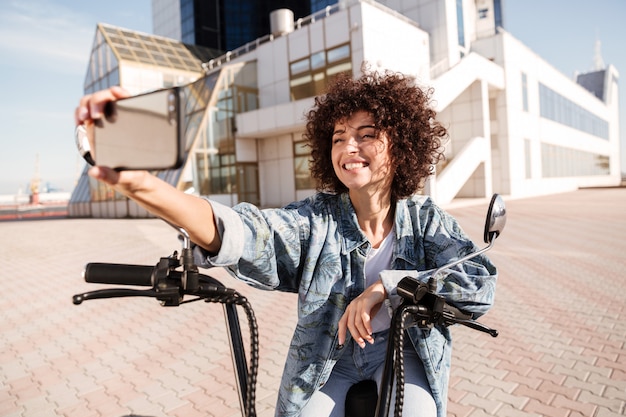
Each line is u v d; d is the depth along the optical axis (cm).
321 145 168
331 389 151
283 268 144
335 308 144
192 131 2153
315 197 158
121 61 2381
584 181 4400
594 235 1109
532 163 3038
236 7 3772
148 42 2711
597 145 4981
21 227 2100
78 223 2192
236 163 2255
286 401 144
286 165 2284
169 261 105
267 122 2102
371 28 1955
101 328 530
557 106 3622
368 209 155
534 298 583
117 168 82
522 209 1912
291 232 141
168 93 76
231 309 121
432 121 168
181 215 100
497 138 2698
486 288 128
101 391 365
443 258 145
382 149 150
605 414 299
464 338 450
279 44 2261
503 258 859
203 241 108
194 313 582
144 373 398
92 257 1070
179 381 380
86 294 91
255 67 2377
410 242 151
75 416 327
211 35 3741
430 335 145
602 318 494
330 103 158
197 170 2067
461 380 358
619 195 2761
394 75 160
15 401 352
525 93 2939
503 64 2644
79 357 440
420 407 133
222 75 2214
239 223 115
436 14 2522
